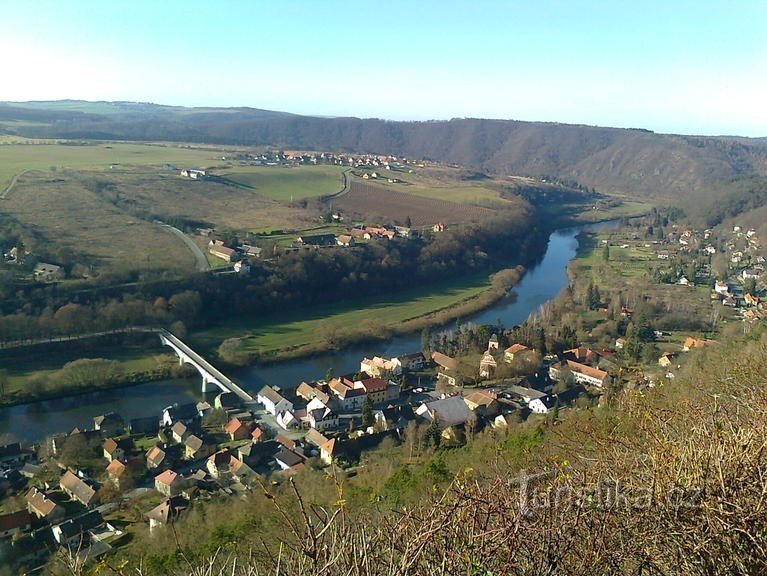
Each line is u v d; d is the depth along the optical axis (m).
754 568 6.71
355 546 6.55
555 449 13.94
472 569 6.34
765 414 9.27
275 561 7.09
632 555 6.98
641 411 11.98
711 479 7.49
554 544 6.79
